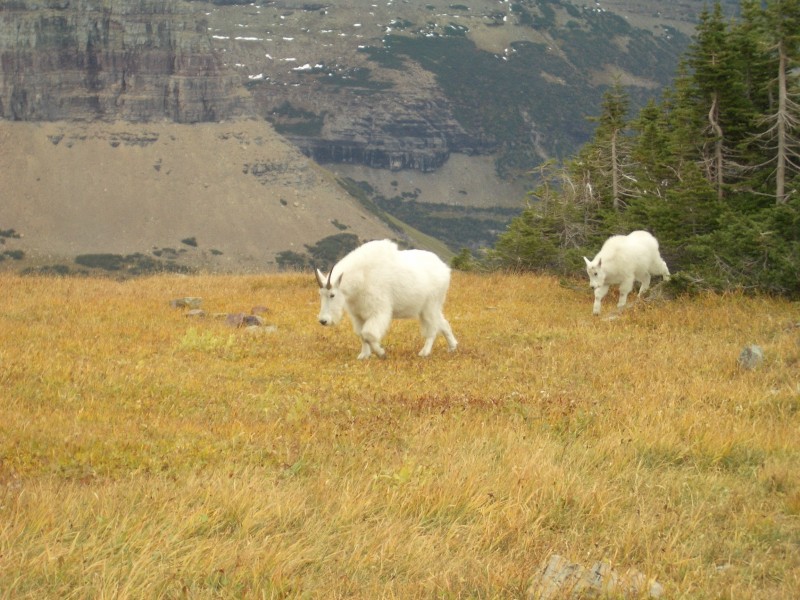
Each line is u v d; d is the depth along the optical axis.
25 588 8.57
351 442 14.12
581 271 37.31
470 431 14.81
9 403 15.21
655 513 11.62
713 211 31.38
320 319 20.27
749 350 20.61
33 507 10.29
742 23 35.97
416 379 19.08
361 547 9.95
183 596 8.65
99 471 12.27
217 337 22.23
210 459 12.99
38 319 24.50
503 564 9.84
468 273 39.84
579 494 11.95
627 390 18.30
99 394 16.52
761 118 32.72
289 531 10.37
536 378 19.28
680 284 29.80
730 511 11.80
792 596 9.32
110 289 32.03
